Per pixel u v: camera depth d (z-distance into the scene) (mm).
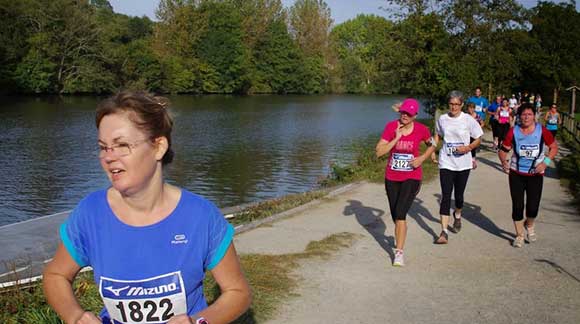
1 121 37531
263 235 7977
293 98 82000
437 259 7000
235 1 89125
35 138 29438
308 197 11086
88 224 2160
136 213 2137
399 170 6699
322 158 24078
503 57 26656
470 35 26266
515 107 24656
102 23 66500
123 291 2133
